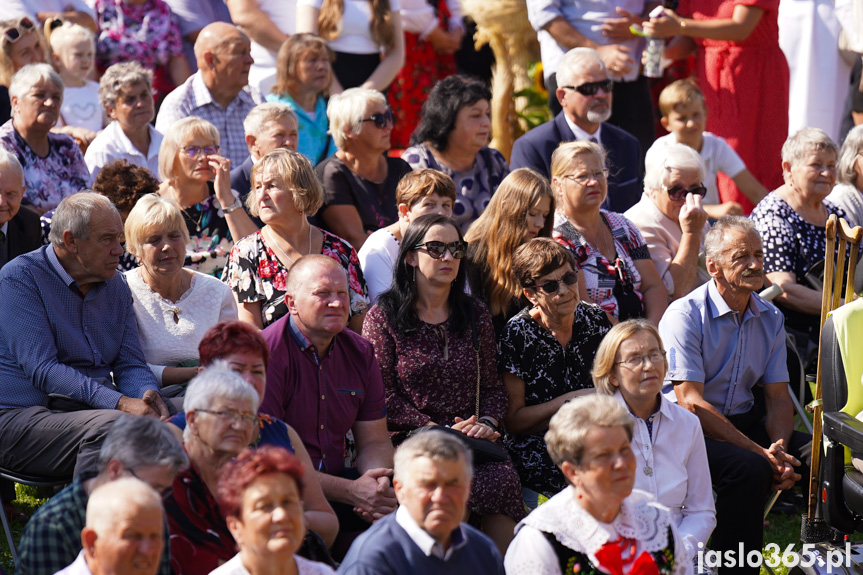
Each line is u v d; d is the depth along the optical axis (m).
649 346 14.58
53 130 24.88
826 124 30.91
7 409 15.52
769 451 16.41
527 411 16.59
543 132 23.59
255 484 9.95
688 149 21.41
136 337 16.58
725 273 17.39
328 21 26.94
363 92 21.28
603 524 11.72
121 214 19.05
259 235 17.88
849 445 14.86
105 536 9.55
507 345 16.78
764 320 17.81
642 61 26.84
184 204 19.92
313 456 15.04
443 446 10.84
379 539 10.98
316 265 14.97
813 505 16.27
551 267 16.47
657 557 11.82
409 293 16.28
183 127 19.67
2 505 15.48
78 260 15.71
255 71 28.16
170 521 11.50
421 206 18.50
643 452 14.67
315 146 24.81
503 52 31.12
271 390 14.69
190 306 17.16
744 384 17.78
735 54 27.86
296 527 10.01
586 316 17.11
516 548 11.72
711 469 15.93
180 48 28.52
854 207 22.50
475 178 22.56
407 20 30.12
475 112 21.84
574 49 23.53
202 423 11.83
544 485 16.45
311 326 14.84
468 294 17.03
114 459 11.20
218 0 29.81
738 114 28.05
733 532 15.73
